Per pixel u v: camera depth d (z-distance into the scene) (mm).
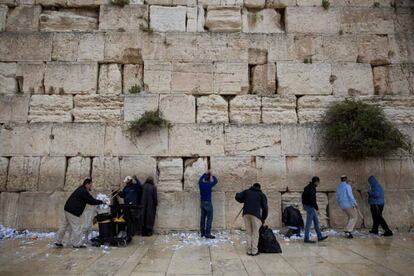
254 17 11211
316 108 10461
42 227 9461
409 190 9938
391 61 10891
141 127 9906
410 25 11188
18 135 9953
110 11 10922
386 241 8164
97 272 5543
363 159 10039
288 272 5562
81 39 10680
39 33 10664
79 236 7566
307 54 10812
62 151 9898
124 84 10562
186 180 9781
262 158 9977
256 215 6891
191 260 6379
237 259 6461
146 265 6000
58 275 5371
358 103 9984
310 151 10078
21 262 6195
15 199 9594
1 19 10773
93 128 10039
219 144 10031
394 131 9836
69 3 11000
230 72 10609
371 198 9188
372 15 11188
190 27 10906
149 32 10766
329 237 8703
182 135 10062
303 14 11094
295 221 9031
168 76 10516
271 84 10578
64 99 10297
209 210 8938
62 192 9656
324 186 9875
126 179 9109
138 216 8383
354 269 5699
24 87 10344
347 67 10781
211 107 10383
